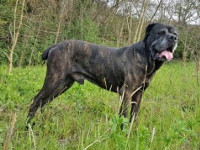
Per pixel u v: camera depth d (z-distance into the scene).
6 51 12.00
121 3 15.52
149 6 13.45
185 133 3.50
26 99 5.37
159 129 3.95
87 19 15.97
